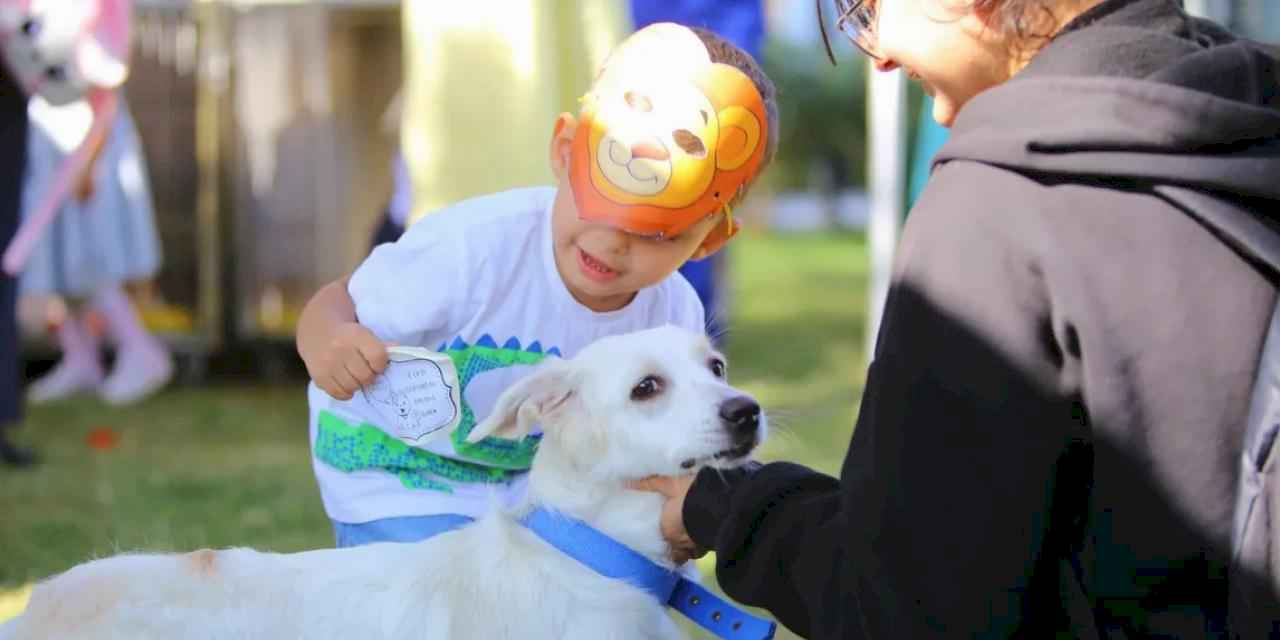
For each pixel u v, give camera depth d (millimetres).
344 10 7742
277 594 2459
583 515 2521
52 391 7730
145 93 7867
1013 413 1785
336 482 2965
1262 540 1731
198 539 4723
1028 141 1805
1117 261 1754
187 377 8273
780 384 7883
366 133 7902
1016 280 1789
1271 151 1788
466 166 5035
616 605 2465
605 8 5145
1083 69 1827
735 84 2566
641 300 2926
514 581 2467
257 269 8156
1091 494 1821
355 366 2604
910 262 1879
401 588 2467
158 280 8219
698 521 2330
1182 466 1741
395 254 2807
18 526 4906
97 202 7281
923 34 1982
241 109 7914
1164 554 1774
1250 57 1865
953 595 1852
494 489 2918
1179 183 1758
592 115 2596
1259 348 1724
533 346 2838
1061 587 1870
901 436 1855
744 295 13258
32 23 4828
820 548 2062
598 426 2504
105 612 2400
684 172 2516
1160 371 1737
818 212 24344
